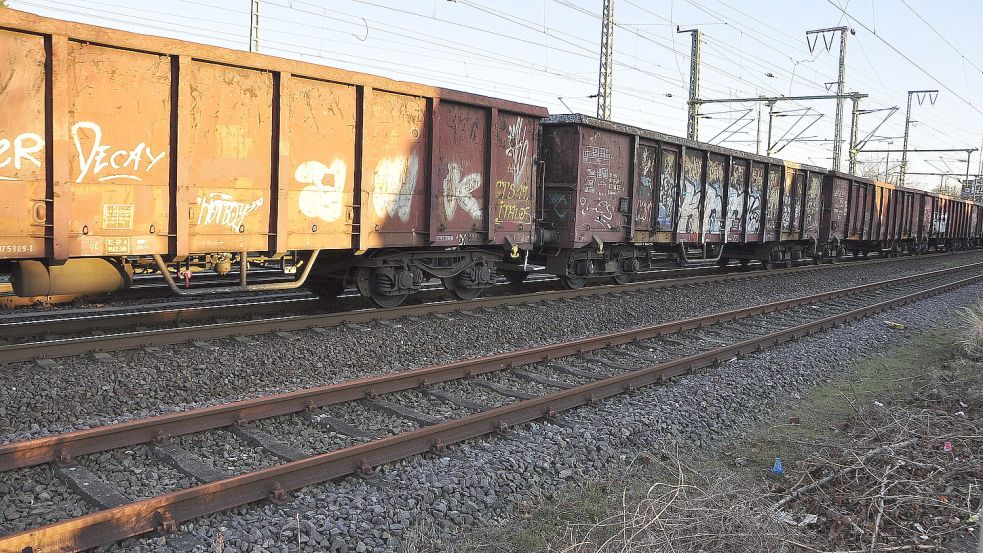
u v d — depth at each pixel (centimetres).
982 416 661
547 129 1354
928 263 3206
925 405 727
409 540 422
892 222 3200
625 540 407
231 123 821
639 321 1207
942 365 962
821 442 630
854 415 711
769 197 2078
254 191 850
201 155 797
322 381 742
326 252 1056
